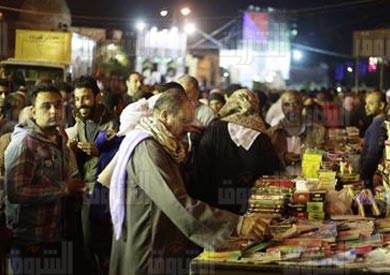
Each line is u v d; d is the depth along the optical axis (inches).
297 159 245.6
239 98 191.2
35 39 394.3
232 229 130.0
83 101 187.2
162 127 136.4
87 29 583.2
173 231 136.9
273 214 151.6
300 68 1272.1
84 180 179.3
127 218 137.5
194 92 220.1
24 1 529.7
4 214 156.1
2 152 174.9
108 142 172.4
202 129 202.5
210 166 188.1
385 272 116.7
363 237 136.9
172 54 691.4
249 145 187.5
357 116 386.9
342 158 222.1
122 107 248.4
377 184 203.8
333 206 157.8
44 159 147.9
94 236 173.2
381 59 588.1
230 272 120.6
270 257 124.0
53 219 150.3
